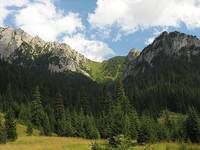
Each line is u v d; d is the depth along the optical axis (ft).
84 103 523.29
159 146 92.17
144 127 221.46
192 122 219.61
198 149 97.35
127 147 35.60
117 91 478.18
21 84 626.64
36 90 417.08
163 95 639.76
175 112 587.27
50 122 395.14
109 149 36.35
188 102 599.98
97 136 330.54
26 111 402.72
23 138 262.88
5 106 414.82
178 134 224.33
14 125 239.50
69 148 131.64
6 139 217.77
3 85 583.58
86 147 131.13
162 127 248.32
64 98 599.57
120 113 371.35
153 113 510.99
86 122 358.02
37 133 356.18
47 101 567.18
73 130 359.25
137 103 597.11
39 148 138.21
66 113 410.31
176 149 91.61
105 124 349.61
